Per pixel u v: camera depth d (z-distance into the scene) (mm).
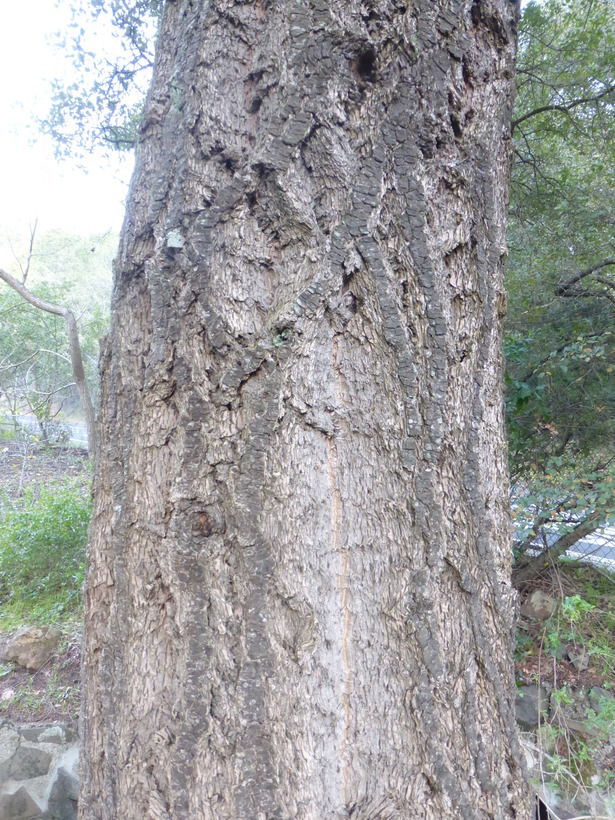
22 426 10523
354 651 1354
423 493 1344
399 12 1264
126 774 1340
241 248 1312
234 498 1266
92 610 1502
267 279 1344
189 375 1301
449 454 1396
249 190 1295
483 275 1459
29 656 3131
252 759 1237
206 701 1255
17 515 4902
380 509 1366
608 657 3105
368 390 1357
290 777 1258
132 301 1425
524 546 3748
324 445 1361
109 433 1454
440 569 1355
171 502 1311
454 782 1307
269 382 1262
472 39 1368
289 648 1289
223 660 1260
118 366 1438
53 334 11555
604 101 5008
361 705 1337
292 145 1255
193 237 1288
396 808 1316
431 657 1320
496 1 1399
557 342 4250
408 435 1347
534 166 5203
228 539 1282
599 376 3910
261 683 1248
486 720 1395
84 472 7871
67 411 15320
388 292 1313
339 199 1281
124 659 1354
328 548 1359
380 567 1364
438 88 1305
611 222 4426
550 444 4320
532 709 2943
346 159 1274
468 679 1373
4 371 11102
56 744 2590
